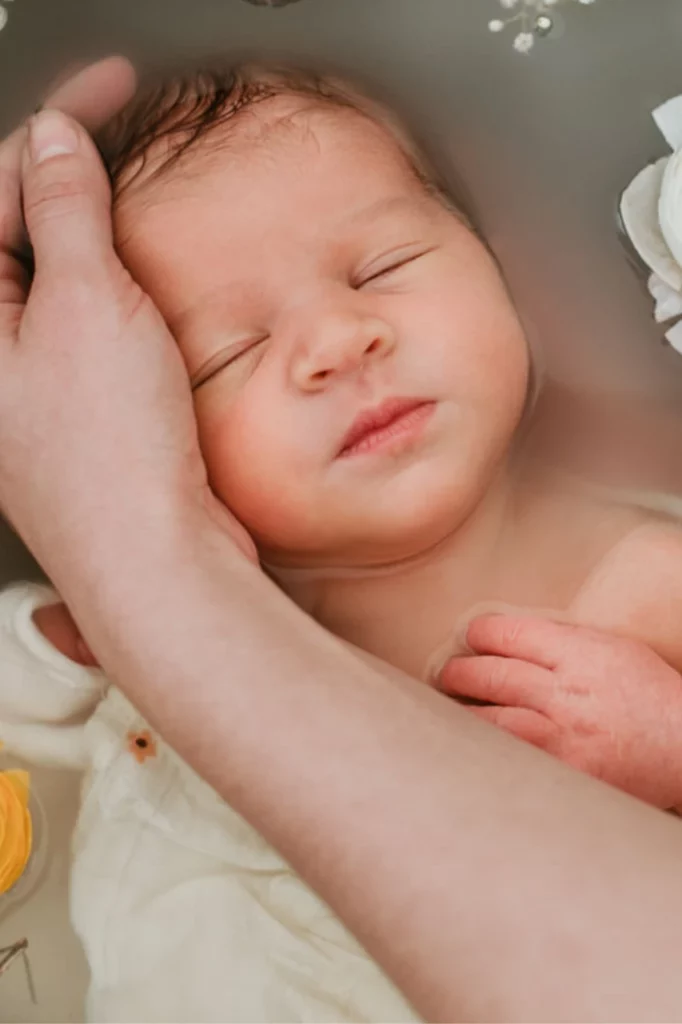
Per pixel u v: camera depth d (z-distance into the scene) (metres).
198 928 0.89
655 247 1.09
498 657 0.94
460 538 1.02
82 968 0.91
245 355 0.97
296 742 0.66
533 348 1.10
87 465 0.84
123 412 0.86
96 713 0.97
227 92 1.08
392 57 1.14
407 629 1.01
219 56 1.13
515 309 1.10
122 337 0.88
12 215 0.99
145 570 0.79
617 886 0.55
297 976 0.86
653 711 0.88
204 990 0.87
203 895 0.89
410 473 0.96
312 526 0.98
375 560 1.02
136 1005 0.87
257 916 0.88
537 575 1.01
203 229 0.98
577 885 0.55
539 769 0.63
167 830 0.93
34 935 0.92
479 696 0.93
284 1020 0.85
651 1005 0.51
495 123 1.14
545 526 1.03
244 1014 0.85
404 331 0.96
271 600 0.77
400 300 0.98
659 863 0.56
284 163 1.00
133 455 0.84
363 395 0.94
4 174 1.01
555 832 0.58
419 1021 0.82
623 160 1.14
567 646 0.92
